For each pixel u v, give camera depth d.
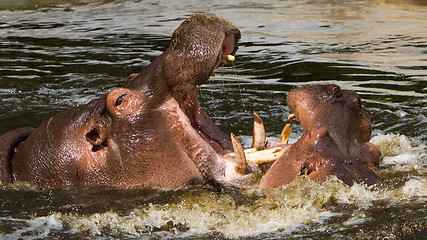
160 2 40.81
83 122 10.88
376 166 9.78
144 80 10.61
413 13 31.52
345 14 31.94
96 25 31.11
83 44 25.52
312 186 9.38
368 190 9.28
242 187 10.22
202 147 10.41
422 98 16.11
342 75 18.81
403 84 17.56
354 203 9.12
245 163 10.17
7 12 37.69
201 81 10.07
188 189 10.48
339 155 9.56
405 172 10.55
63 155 10.82
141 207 9.92
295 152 9.93
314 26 28.28
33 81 19.22
